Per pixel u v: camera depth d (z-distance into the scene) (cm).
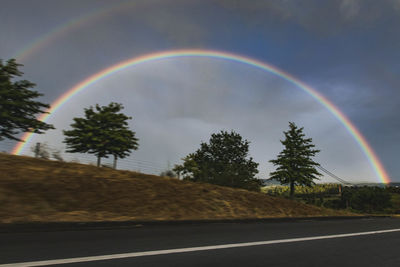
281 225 883
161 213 809
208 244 493
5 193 647
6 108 1641
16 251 382
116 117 2098
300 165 2931
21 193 679
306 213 1312
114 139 1991
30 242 442
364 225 1008
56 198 716
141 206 819
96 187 853
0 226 509
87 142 1953
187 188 1116
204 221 817
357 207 3578
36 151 1097
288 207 1305
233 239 560
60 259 350
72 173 906
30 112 1762
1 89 1628
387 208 3412
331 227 886
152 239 518
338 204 4006
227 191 1251
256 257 414
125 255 386
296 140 3016
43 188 740
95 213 693
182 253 416
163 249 436
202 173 2020
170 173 1420
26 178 763
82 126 2028
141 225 685
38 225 551
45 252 383
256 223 921
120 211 749
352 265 397
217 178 1906
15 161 892
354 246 549
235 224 848
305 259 418
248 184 2031
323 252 476
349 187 4281
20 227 530
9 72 1744
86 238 496
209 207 984
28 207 627
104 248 423
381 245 575
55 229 564
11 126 1659
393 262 423
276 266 371
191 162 3161
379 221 1259
